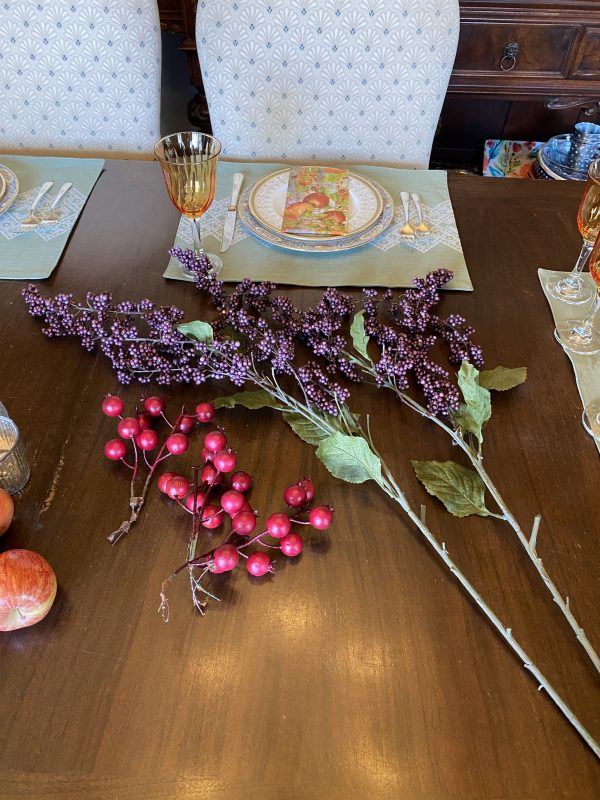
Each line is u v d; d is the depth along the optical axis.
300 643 0.50
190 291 0.82
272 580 0.53
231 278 0.84
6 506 0.53
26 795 0.42
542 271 0.87
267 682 0.47
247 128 1.19
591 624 0.51
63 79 1.15
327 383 0.65
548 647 0.50
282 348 0.65
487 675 0.48
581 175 1.79
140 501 0.58
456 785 0.43
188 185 0.79
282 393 0.65
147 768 0.43
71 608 0.51
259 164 1.06
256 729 0.45
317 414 0.65
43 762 0.43
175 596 0.52
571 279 0.84
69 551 0.54
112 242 0.90
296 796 0.43
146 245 0.89
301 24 1.08
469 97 1.94
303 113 1.17
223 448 0.59
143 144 1.23
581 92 1.89
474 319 0.79
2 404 0.62
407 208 0.96
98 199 0.98
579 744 0.45
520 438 0.65
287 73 1.13
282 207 0.95
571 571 0.54
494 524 0.57
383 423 0.66
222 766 0.44
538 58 1.83
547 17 1.74
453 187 1.02
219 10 1.07
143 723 0.45
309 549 0.55
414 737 0.45
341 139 1.20
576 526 0.57
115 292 0.82
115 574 0.53
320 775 0.43
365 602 0.52
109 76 1.14
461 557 0.55
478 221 0.95
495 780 0.43
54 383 0.70
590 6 1.72
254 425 0.66
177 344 0.69
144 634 0.50
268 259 0.88
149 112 1.19
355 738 0.45
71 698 0.46
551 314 0.80
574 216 0.97
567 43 1.80
